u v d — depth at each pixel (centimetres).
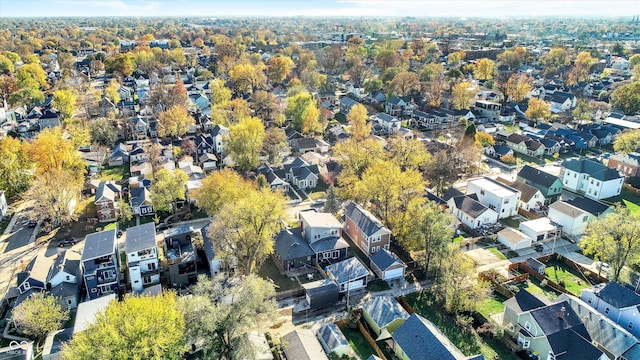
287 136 11206
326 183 8894
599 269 5794
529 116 12850
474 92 14512
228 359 3891
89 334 3716
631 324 4731
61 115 12788
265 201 5691
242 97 15800
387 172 6788
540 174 8181
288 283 5731
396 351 4444
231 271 5806
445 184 8456
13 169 7881
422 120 12900
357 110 11350
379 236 6275
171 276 5609
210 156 9881
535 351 4434
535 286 5644
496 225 7200
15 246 6544
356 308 5166
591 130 11500
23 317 4619
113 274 5416
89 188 8288
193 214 7556
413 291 5566
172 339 3616
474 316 5022
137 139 11344
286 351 4300
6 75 17088
